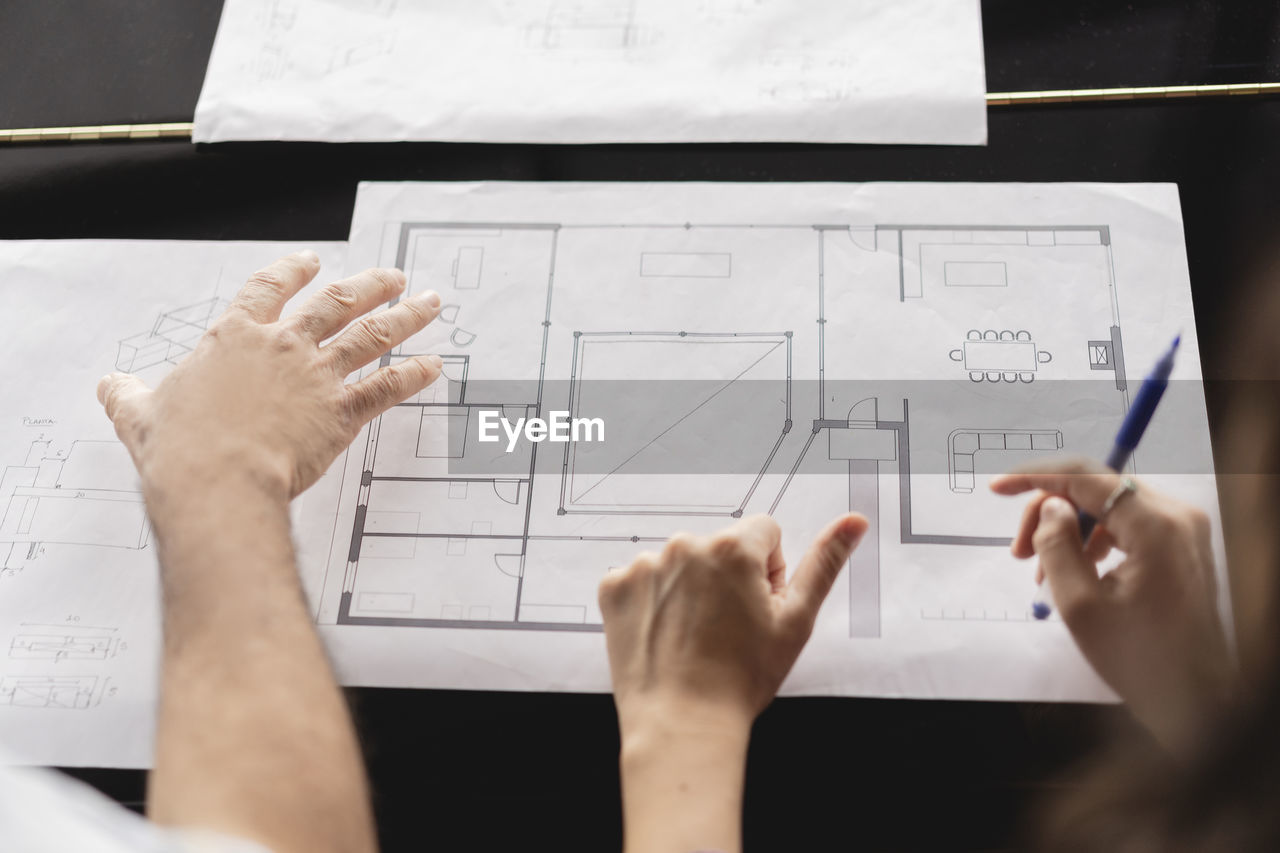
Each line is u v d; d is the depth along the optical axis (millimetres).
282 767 430
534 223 715
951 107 728
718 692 510
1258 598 529
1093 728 557
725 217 709
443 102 754
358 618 605
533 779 561
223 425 562
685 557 535
